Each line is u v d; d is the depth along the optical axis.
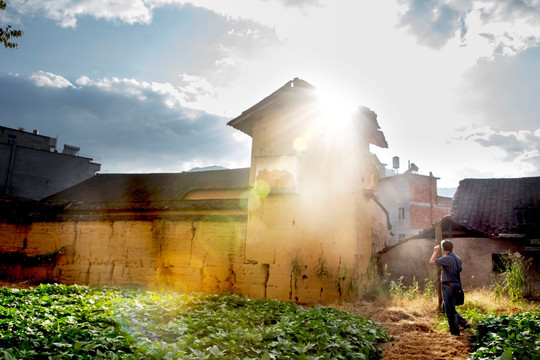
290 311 9.28
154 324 6.74
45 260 18.17
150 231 16.73
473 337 7.07
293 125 15.01
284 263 13.77
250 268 14.26
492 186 21.91
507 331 6.39
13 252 19.03
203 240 15.55
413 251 16.62
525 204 19.28
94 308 7.90
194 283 15.26
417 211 34.31
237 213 15.55
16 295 10.23
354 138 14.70
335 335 6.68
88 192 26.67
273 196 14.42
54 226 18.72
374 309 10.50
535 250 14.66
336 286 12.99
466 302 9.88
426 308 10.09
